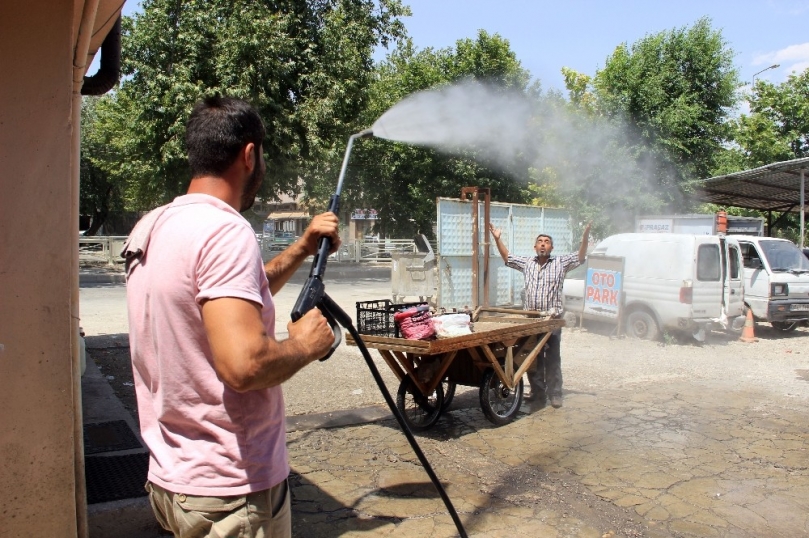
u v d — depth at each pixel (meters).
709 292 10.59
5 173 2.56
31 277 2.62
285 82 18.67
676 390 7.39
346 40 19.36
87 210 31.69
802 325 13.48
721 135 18.03
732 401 6.88
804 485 4.56
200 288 1.64
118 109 21.53
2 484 2.61
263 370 1.60
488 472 4.79
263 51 17.59
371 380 7.76
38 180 2.61
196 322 1.69
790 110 23.67
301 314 1.97
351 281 21.58
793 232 24.75
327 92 19.03
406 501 4.27
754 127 23.28
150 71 17.81
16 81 2.55
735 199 19.23
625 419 6.15
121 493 3.93
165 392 1.74
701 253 10.53
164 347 1.71
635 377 8.16
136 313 1.79
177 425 1.75
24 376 2.62
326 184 22.39
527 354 6.27
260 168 1.97
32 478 2.66
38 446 2.66
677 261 10.58
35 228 2.62
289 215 46.34
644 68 17.02
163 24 17.80
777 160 23.08
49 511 2.70
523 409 6.50
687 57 17.38
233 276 1.63
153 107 18.03
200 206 1.76
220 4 18.08
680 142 16.66
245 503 1.73
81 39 2.89
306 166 19.70
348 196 27.11
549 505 4.21
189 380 1.71
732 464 4.96
